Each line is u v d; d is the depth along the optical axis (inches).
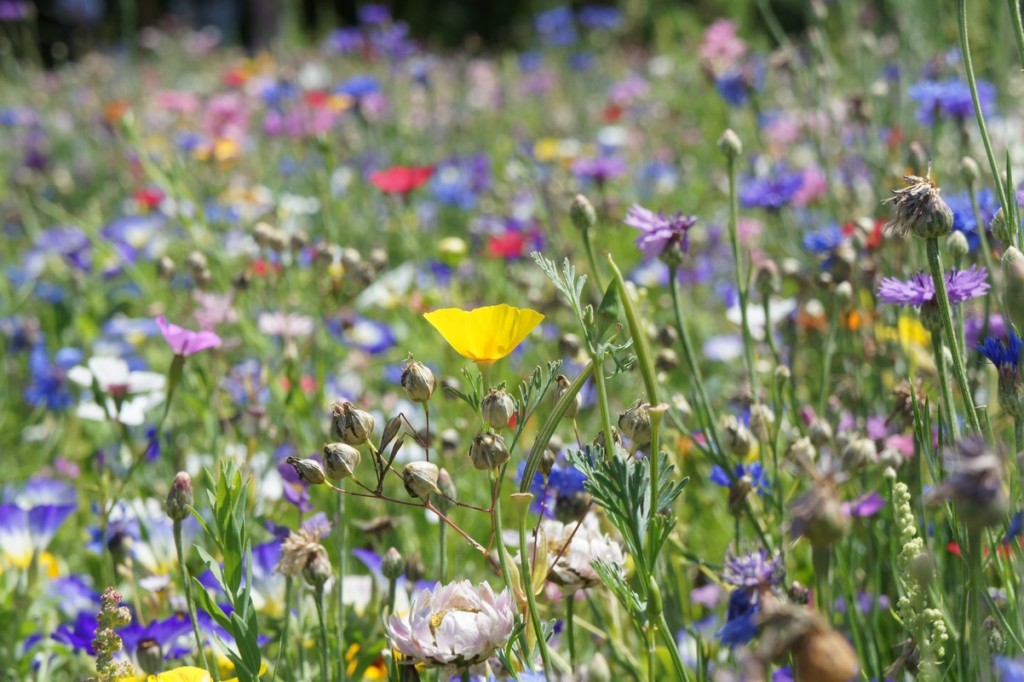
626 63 198.5
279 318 70.8
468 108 162.2
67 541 65.9
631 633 56.1
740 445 54.2
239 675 48.4
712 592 56.5
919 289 50.6
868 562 55.5
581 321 47.6
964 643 48.6
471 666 48.3
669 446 59.6
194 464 64.0
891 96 97.2
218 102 146.3
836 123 88.4
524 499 47.3
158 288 87.7
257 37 301.4
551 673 47.3
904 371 62.8
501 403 47.5
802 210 88.7
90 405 65.2
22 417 87.3
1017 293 46.4
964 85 71.7
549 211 88.6
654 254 56.1
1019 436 48.1
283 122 129.0
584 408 65.5
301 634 54.2
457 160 133.1
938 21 108.7
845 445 55.1
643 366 47.2
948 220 48.2
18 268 111.6
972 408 48.0
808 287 67.4
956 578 52.3
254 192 113.7
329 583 57.1
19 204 127.8
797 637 42.7
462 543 61.7
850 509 53.5
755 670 43.1
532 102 173.0
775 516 55.1
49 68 286.4
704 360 79.4
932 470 49.0
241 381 70.4
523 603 48.8
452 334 48.1
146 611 57.6
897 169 75.6
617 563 49.9
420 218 108.6
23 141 157.2
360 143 125.0
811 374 69.8
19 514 60.4
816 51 94.3
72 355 80.4
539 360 70.2
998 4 90.4
